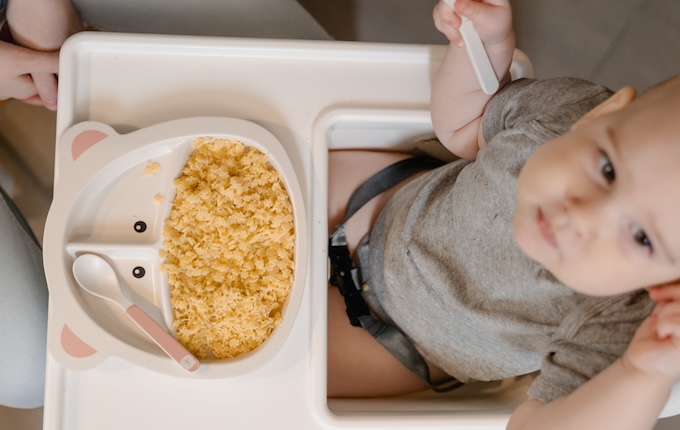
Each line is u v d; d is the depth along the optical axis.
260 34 1.04
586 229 0.53
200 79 0.86
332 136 0.95
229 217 0.80
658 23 1.41
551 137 0.68
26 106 1.30
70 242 0.78
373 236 0.95
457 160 0.98
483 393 0.93
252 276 0.79
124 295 0.79
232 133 0.81
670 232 0.50
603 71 1.40
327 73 0.88
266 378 0.80
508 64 0.78
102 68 0.85
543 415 0.60
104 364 0.79
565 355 0.63
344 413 0.81
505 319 0.73
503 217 0.72
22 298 1.01
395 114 0.87
